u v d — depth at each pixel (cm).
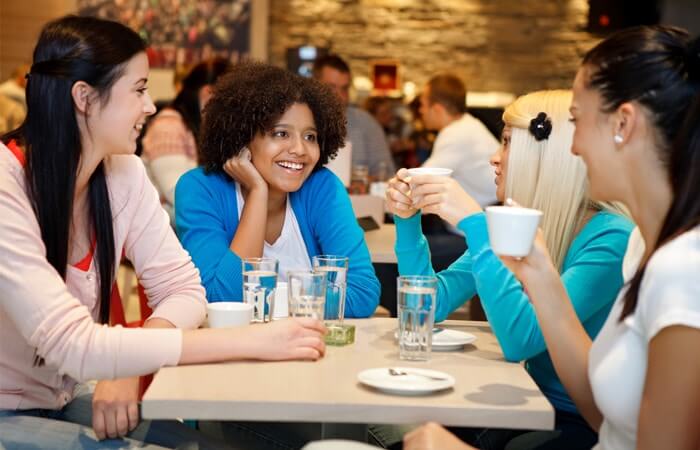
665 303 135
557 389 201
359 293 238
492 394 154
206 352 167
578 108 156
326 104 251
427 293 174
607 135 152
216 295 233
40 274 170
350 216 252
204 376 160
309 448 141
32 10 839
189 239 242
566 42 877
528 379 165
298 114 243
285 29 880
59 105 177
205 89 450
